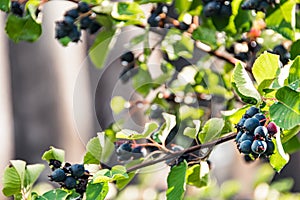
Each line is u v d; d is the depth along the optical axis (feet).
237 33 3.97
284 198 5.05
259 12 3.98
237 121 3.53
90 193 3.46
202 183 3.80
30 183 3.65
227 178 5.63
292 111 3.27
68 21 4.00
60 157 3.65
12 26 4.05
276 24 3.81
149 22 4.01
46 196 3.51
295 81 3.32
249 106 3.46
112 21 4.08
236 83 3.34
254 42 4.00
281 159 3.38
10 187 3.61
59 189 3.52
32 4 3.96
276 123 3.27
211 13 3.87
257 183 5.15
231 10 3.88
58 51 6.97
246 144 3.30
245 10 3.92
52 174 3.53
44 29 6.55
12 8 3.99
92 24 4.08
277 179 6.37
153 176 5.30
